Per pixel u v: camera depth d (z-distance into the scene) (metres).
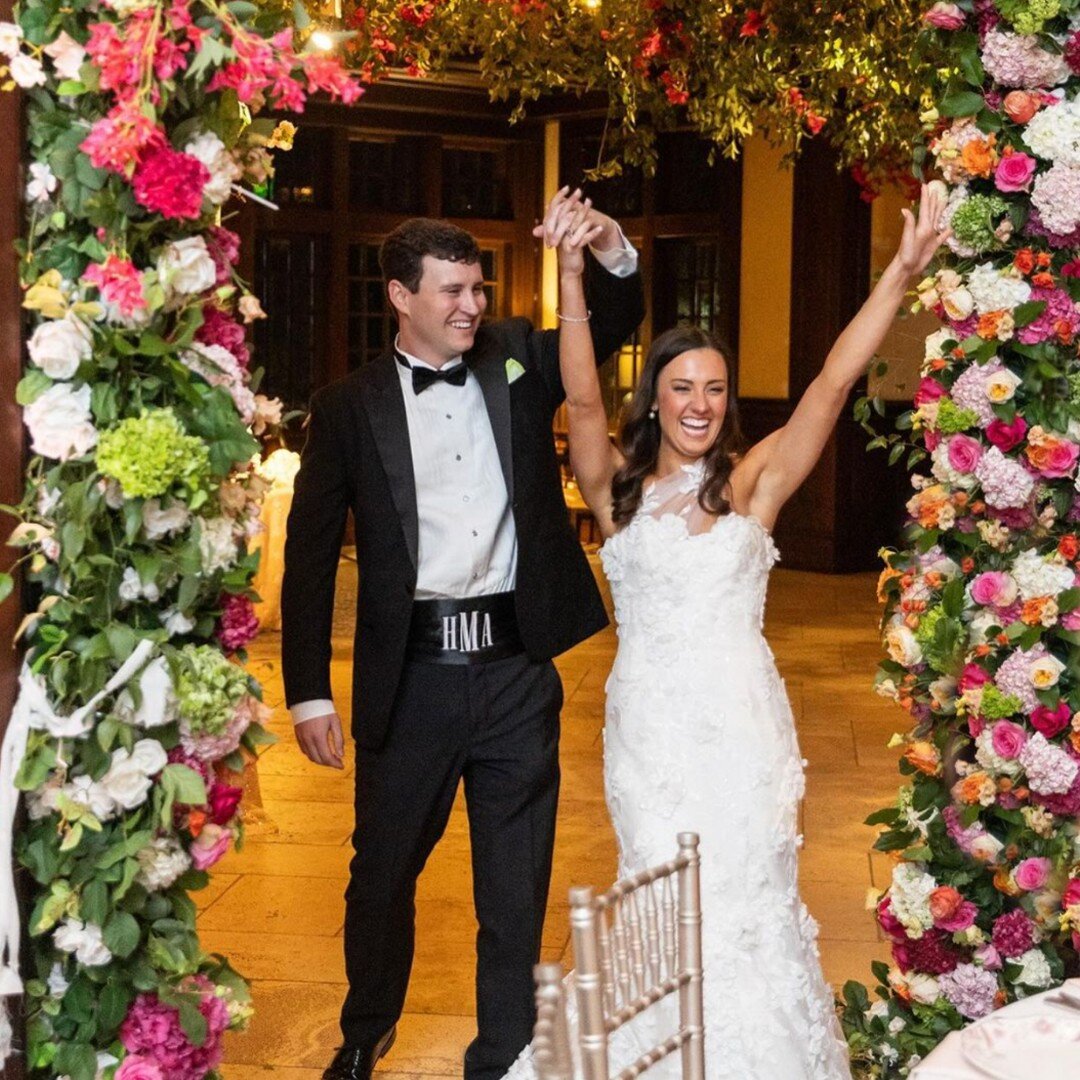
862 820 6.50
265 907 5.50
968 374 3.54
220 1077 3.04
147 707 2.69
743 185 14.12
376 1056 4.06
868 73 8.35
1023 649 3.53
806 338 13.79
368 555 3.88
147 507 2.66
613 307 3.81
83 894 2.70
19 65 2.54
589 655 10.15
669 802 3.52
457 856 6.13
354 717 3.93
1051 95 3.44
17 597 2.66
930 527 3.69
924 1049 3.78
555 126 15.45
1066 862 3.59
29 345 2.59
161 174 2.54
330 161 14.87
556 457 4.02
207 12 2.61
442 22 8.34
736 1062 3.39
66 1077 2.76
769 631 10.93
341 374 15.09
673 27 8.39
